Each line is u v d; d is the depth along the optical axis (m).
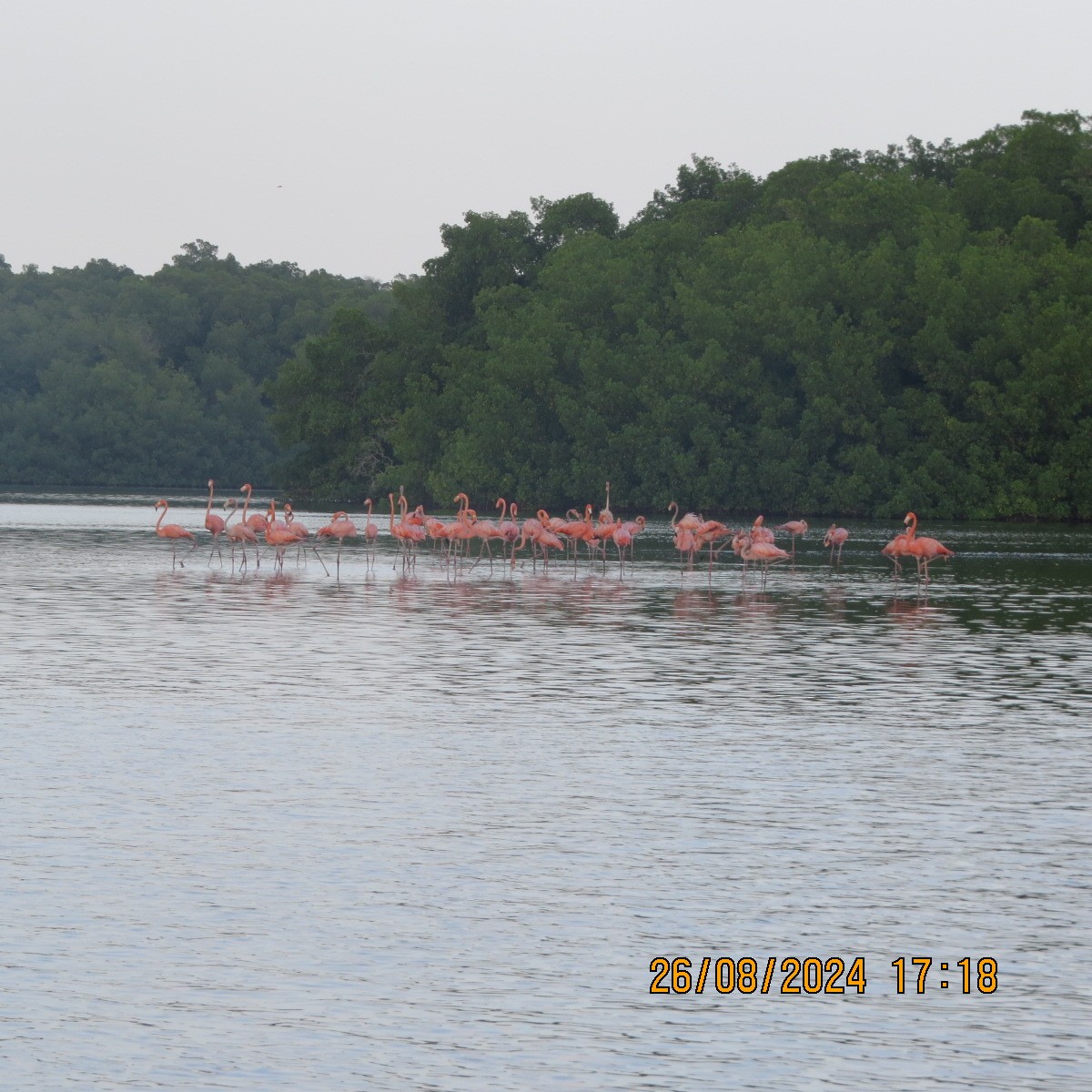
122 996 32.97
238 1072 29.62
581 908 38.41
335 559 154.62
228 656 78.31
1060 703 66.12
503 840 43.94
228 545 171.75
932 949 35.91
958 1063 30.34
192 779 50.56
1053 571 142.88
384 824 45.50
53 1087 28.97
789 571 142.25
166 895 39.00
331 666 75.12
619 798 48.72
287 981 33.81
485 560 156.50
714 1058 30.47
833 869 41.53
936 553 123.06
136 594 111.56
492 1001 32.97
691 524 149.12
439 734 58.19
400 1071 29.75
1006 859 42.50
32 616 96.19
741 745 56.66
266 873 40.81
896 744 57.03
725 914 38.09
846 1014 32.59
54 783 49.88
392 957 35.16
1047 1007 32.94
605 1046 30.94
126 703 64.25
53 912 37.69
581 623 94.69
